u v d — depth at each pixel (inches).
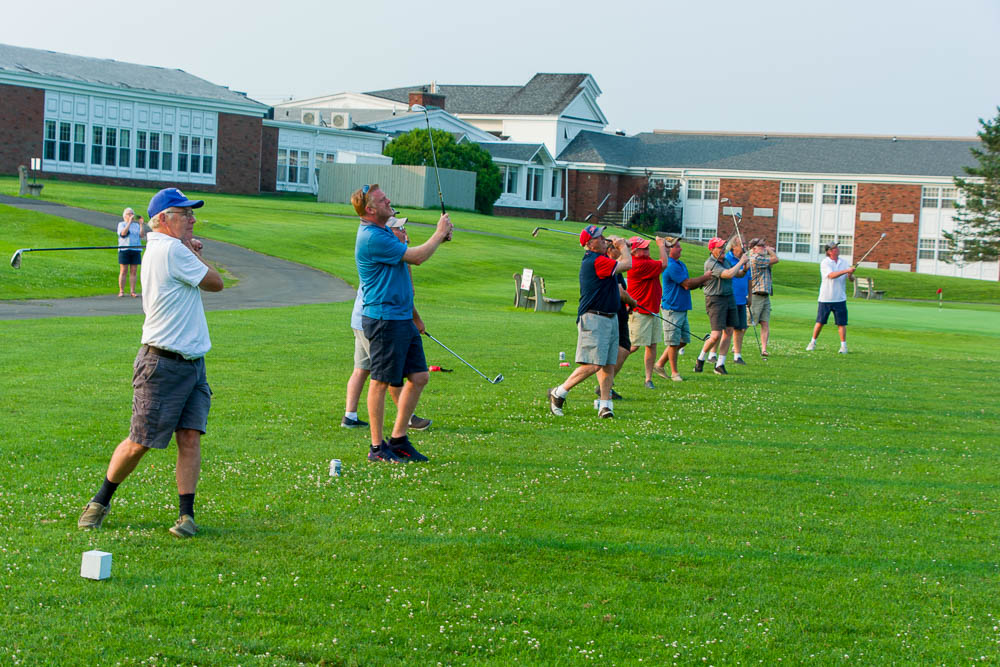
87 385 444.1
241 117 2482.8
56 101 2142.0
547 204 3053.6
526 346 674.2
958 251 2603.3
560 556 243.8
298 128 2655.0
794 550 256.7
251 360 553.3
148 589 210.7
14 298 894.4
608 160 3078.2
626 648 193.9
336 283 1202.0
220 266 1269.7
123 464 247.1
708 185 3034.0
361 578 223.3
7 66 2066.9
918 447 396.2
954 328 1087.0
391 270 331.6
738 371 621.9
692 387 541.6
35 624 191.3
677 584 229.0
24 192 1640.0
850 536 270.8
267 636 191.2
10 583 210.2
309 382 486.3
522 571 232.5
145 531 249.4
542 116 3299.7
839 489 322.3
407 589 218.1
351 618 201.3
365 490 295.7
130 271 968.3
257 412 407.5
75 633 188.2
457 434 385.7
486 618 205.0
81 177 2199.8
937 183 2785.4
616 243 420.2
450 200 2413.9
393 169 2326.5
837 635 205.5
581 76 3449.8
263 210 1916.8
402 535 254.1
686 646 195.6
